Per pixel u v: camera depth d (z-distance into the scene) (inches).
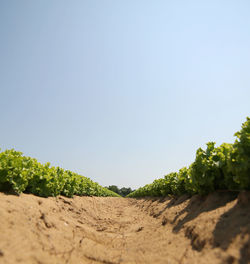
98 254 168.6
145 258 154.1
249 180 168.4
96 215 417.7
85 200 562.9
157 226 259.6
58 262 126.0
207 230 146.9
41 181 324.5
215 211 173.8
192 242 151.6
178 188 364.8
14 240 123.5
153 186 629.6
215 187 234.2
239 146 170.2
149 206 508.1
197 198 251.1
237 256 103.1
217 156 231.3
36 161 337.7
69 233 198.1
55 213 246.4
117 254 175.0
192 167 250.2
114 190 5447.8
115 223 339.3
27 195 269.6
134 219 382.6
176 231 195.8
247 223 125.2
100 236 235.1
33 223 166.7
